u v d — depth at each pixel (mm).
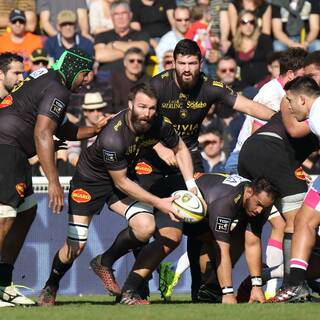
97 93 45406
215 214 29812
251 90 47094
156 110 29375
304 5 55531
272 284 35906
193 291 33562
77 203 30328
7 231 29703
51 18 52938
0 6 53000
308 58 33312
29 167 30469
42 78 29688
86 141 43500
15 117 29672
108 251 30844
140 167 32781
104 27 53812
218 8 53875
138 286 30656
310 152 30875
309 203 29000
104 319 24859
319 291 33750
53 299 30766
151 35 53562
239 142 36938
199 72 31734
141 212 30047
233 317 25031
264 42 51906
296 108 29094
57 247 39312
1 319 25312
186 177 30172
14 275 39094
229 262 30062
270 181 30078
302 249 29094
